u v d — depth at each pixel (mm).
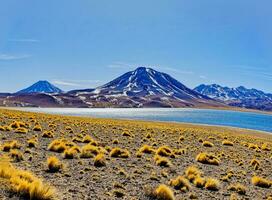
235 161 27234
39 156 19047
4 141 23125
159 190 13141
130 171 17969
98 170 17156
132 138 36156
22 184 10172
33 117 53156
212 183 16609
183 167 21609
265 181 19031
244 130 98250
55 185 12883
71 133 34469
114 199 12109
